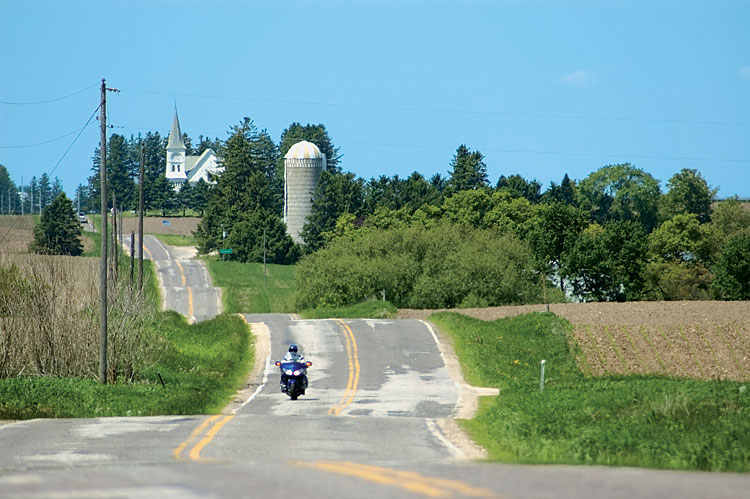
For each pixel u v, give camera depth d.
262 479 27.19
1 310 77.38
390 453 36.75
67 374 75.88
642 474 29.39
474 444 41.34
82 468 30.78
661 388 62.03
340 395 76.81
